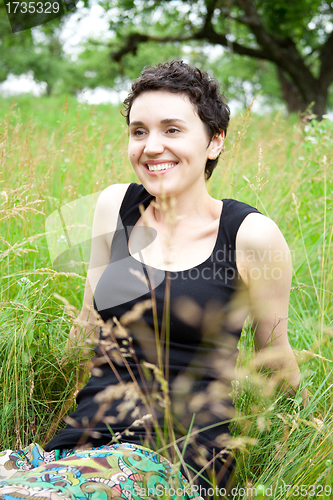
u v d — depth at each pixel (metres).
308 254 2.61
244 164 3.33
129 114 1.57
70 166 3.17
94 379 1.42
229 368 1.40
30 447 1.30
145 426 1.22
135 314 1.32
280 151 3.71
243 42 14.09
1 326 1.83
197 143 1.46
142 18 12.19
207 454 1.24
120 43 13.07
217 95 1.52
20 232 2.52
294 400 1.55
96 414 1.30
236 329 1.42
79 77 25.98
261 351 1.62
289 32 11.63
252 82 23.38
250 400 1.59
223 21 11.71
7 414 1.70
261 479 1.39
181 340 1.36
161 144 1.44
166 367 1.33
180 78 1.44
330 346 1.95
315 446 1.49
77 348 1.82
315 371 1.76
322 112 11.66
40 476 1.06
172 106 1.43
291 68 11.49
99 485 1.04
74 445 1.28
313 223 2.83
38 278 2.12
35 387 1.83
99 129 3.38
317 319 2.26
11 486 1.02
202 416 1.29
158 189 1.47
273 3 11.24
